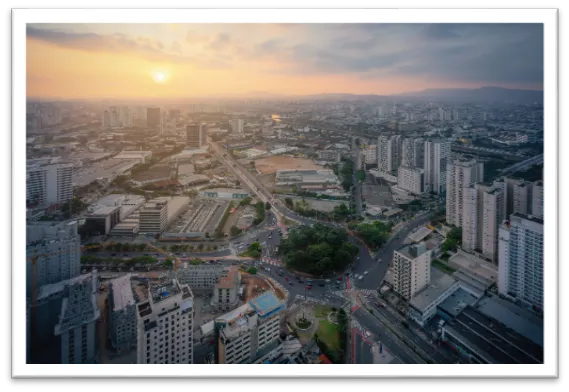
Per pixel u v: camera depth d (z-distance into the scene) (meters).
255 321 79.62
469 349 82.75
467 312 94.06
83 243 141.38
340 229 146.88
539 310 94.62
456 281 106.62
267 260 133.00
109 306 96.12
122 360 83.56
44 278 102.69
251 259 133.50
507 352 80.44
